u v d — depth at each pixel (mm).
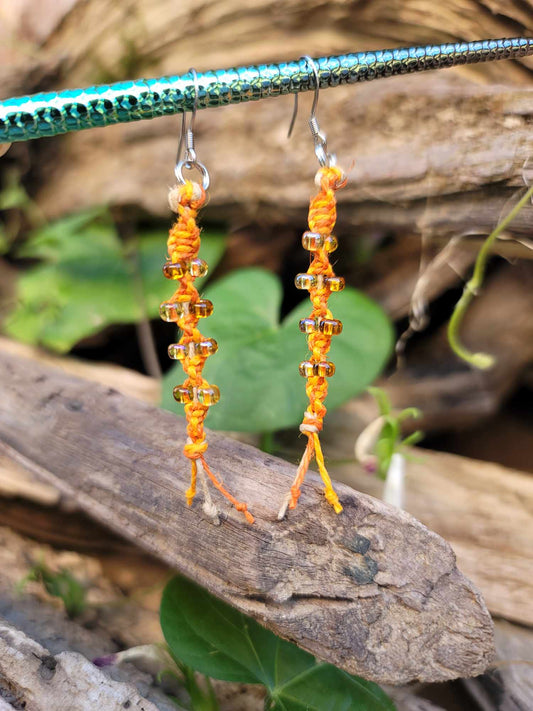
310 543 124
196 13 237
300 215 250
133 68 259
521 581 171
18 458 171
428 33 216
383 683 125
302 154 235
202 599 150
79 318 275
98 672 131
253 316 216
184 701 144
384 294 277
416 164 202
